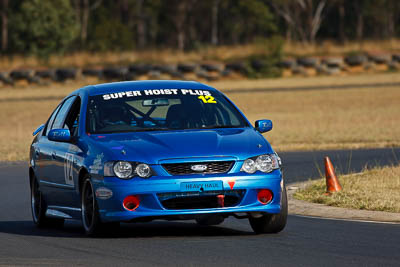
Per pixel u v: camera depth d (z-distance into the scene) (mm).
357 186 49031
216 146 32438
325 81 198750
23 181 62625
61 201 37438
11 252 31094
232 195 31984
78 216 35625
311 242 31641
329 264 26750
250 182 31891
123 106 36312
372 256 28109
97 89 37906
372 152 75688
